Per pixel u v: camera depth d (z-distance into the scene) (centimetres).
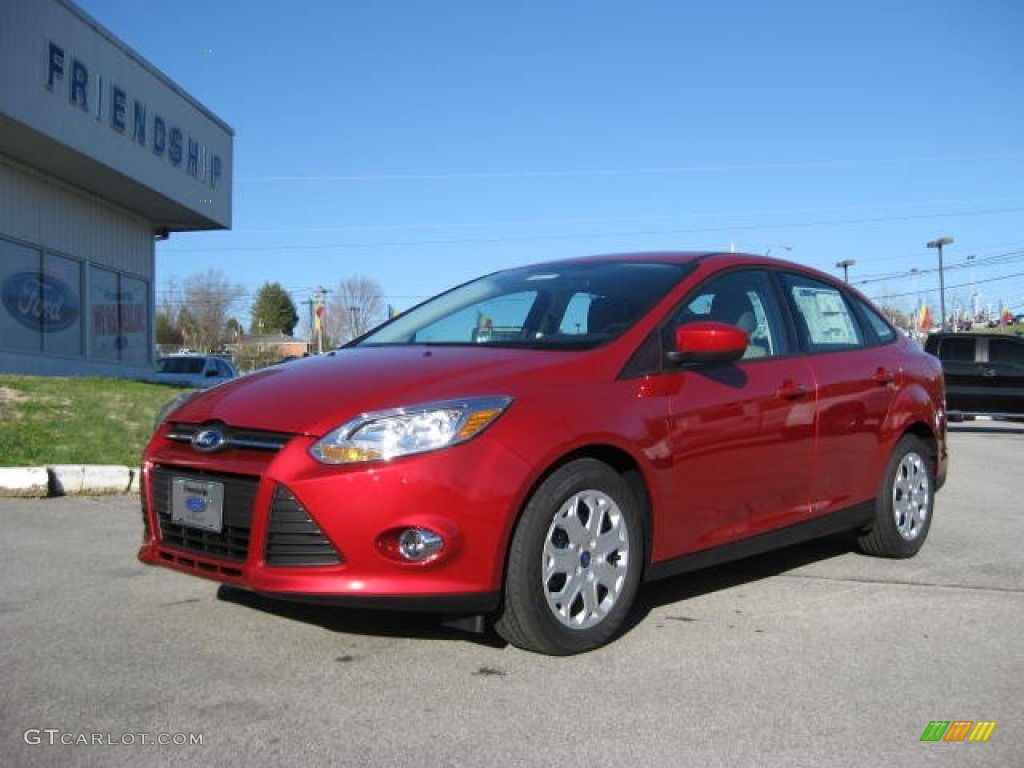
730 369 454
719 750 299
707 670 370
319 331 5147
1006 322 7625
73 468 751
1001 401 1692
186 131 1898
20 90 1343
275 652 381
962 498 838
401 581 345
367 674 358
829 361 517
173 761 285
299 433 359
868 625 433
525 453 359
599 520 386
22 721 313
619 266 495
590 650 388
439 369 388
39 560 533
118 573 504
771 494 468
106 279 1883
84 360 1798
